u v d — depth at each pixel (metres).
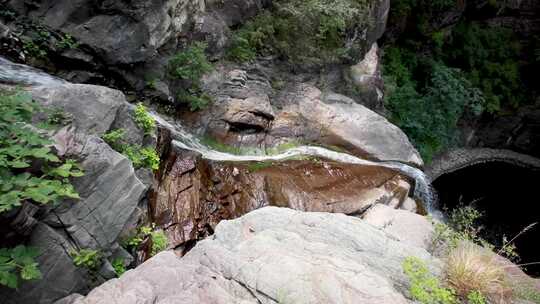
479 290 3.66
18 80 4.84
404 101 12.86
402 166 8.71
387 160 8.70
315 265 3.49
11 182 2.93
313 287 3.21
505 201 11.89
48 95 4.05
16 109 3.59
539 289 4.03
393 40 13.67
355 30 10.05
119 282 3.36
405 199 7.34
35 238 3.37
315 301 3.10
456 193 11.98
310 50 9.52
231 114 7.75
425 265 3.88
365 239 4.21
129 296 3.06
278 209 4.70
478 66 15.12
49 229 3.46
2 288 3.20
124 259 4.18
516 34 15.88
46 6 5.94
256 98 8.15
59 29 6.02
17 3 5.78
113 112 4.55
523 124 14.71
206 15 8.11
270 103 8.66
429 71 13.88
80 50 6.23
